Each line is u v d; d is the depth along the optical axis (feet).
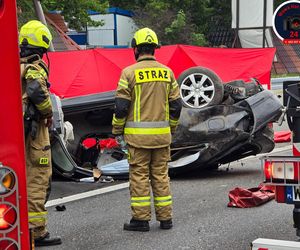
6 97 14.69
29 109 26.37
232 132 45.01
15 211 14.62
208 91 45.85
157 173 31.91
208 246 28.86
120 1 206.69
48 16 127.65
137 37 31.42
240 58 71.26
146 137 30.81
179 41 184.55
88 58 65.05
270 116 44.70
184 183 45.96
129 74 30.83
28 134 26.84
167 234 31.14
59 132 40.27
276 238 29.86
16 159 14.80
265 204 37.45
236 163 56.13
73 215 35.76
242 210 36.09
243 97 46.44
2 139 14.67
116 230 32.12
